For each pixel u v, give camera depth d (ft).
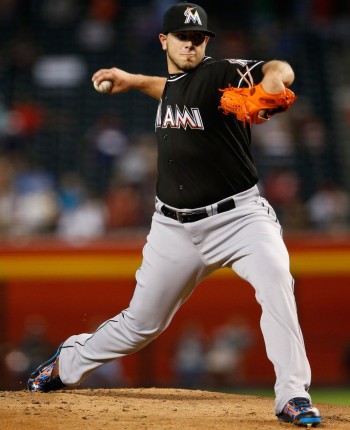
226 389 147.23
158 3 244.22
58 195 172.14
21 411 58.75
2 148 200.03
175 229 58.44
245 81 53.93
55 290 146.82
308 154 203.31
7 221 162.81
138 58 236.22
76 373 64.18
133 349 62.13
